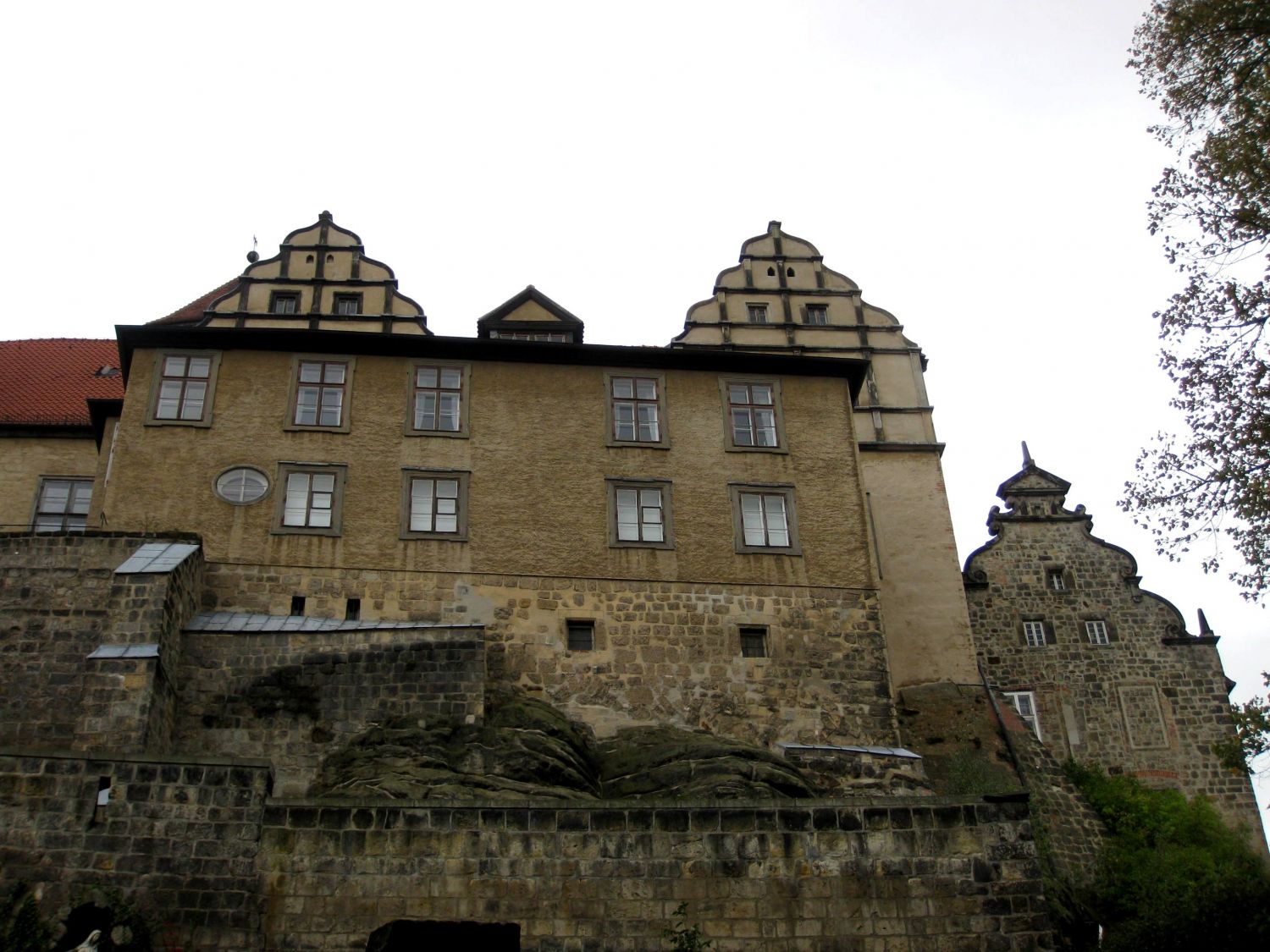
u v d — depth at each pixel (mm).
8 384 33500
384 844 15773
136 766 15914
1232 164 20562
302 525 26250
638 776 22438
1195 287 20422
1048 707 32219
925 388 33812
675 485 27969
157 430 26812
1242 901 19062
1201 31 21172
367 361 28219
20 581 22812
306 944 15227
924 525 31969
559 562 26766
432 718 22578
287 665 22812
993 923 15883
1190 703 32031
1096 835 27094
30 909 14859
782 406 29281
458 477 27312
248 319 31625
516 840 15906
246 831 15719
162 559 23016
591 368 29031
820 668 26562
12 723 21500
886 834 16281
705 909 15750
